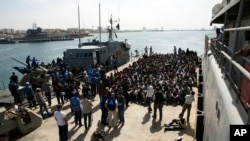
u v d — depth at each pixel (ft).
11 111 35.27
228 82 16.76
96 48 77.77
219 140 14.15
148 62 88.63
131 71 71.00
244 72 10.02
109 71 84.33
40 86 59.00
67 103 49.29
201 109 40.47
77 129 36.32
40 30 600.80
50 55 257.55
